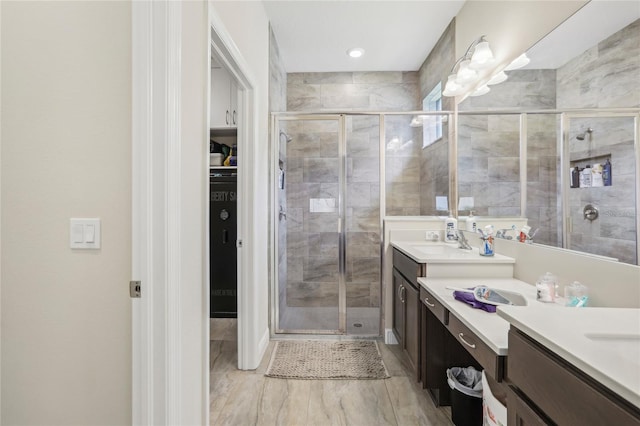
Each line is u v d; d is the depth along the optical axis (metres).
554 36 1.58
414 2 2.53
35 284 1.10
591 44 1.35
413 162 3.28
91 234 1.08
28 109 1.09
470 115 2.49
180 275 1.11
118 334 1.09
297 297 3.27
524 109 1.83
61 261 1.09
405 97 3.80
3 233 1.10
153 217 1.05
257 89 2.32
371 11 2.65
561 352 0.71
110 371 1.09
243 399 1.94
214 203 3.20
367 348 2.66
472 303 1.39
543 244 1.66
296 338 2.86
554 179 1.57
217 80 3.14
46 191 1.09
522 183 1.82
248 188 2.27
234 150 3.30
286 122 3.16
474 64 2.17
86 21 1.08
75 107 1.08
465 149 2.57
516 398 0.91
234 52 1.77
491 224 2.19
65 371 1.10
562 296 1.50
